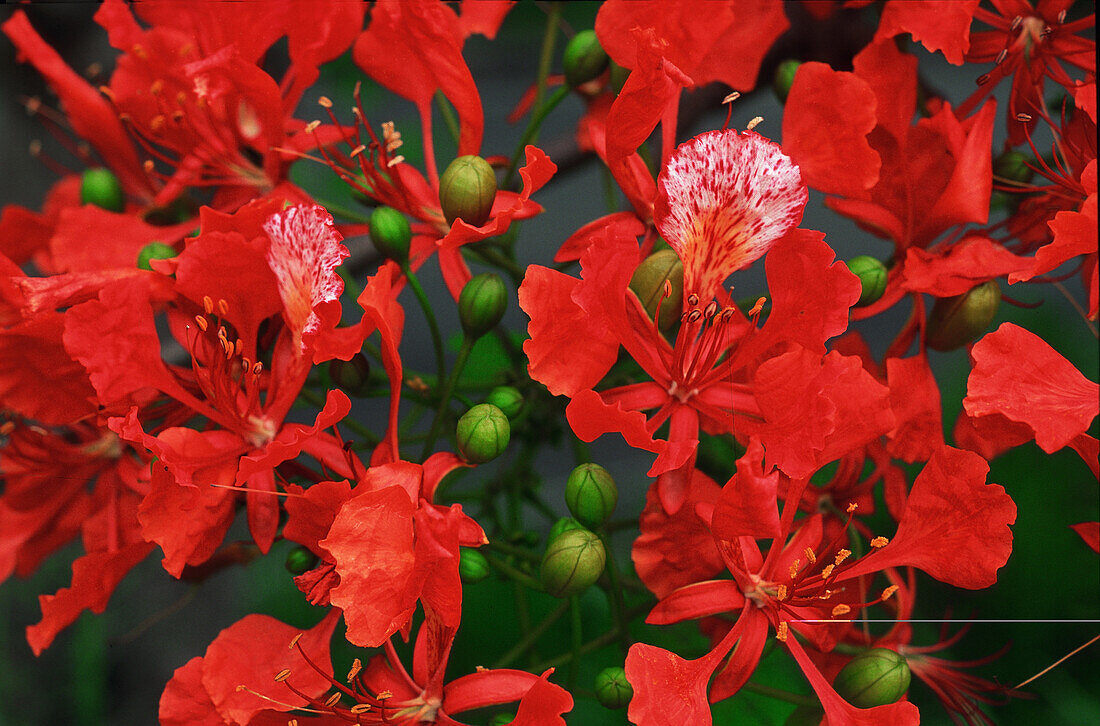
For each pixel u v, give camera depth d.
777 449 0.59
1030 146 0.64
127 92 0.69
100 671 0.90
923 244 0.64
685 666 0.59
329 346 0.60
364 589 0.56
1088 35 0.65
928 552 0.61
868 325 0.79
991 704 0.66
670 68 0.59
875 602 0.62
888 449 0.62
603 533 0.63
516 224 0.67
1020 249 0.65
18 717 0.89
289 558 0.65
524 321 0.80
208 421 0.64
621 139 0.61
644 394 0.62
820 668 0.63
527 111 0.75
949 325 0.63
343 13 0.65
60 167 0.83
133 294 0.61
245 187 0.68
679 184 0.60
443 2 0.64
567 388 0.59
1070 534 0.79
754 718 0.70
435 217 0.65
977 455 0.60
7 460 0.69
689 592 0.61
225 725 0.61
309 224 0.60
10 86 0.89
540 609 0.81
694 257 0.61
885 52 0.63
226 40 0.66
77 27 0.86
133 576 0.91
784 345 0.61
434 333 0.64
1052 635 0.75
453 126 0.67
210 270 0.61
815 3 0.67
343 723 0.62
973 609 0.72
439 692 0.61
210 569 0.68
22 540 0.69
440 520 0.58
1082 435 0.59
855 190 0.62
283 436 0.62
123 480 0.68
